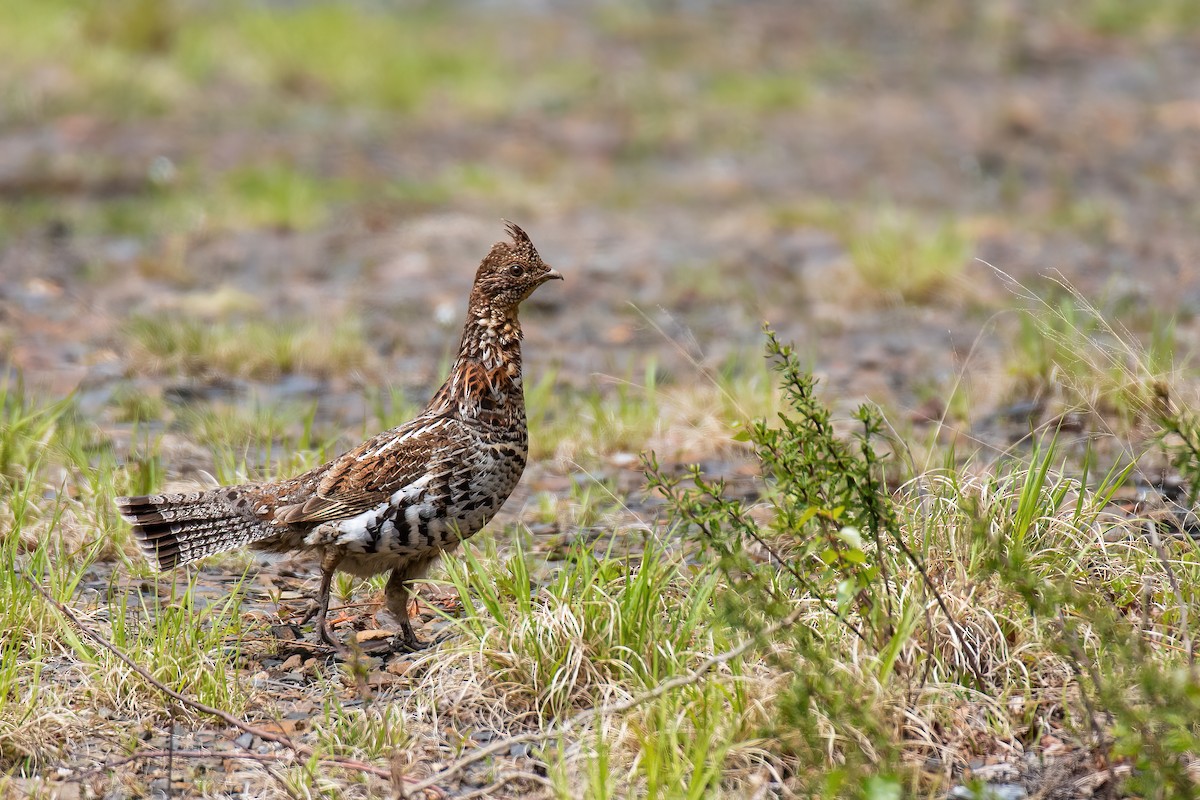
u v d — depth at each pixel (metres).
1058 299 17.23
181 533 8.34
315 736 7.53
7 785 6.93
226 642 8.57
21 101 26.94
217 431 12.45
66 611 7.90
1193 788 6.28
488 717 7.68
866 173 25.92
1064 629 7.23
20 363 14.89
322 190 23.86
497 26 36.50
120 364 14.94
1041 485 8.55
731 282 19.11
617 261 20.11
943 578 8.07
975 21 37.53
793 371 7.53
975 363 14.75
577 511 10.59
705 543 7.53
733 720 7.12
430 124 28.73
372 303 18.12
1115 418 12.05
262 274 19.53
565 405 13.70
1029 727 7.33
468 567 9.31
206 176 24.16
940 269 18.17
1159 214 22.64
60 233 21.00
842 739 6.96
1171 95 31.17
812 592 7.60
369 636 8.79
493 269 8.59
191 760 7.27
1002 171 25.92
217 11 33.16
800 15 38.56
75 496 10.65
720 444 12.27
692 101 30.83
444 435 8.38
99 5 30.67
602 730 7.20
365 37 32.38
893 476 10.90
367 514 8.25
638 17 37.69
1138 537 8.80
